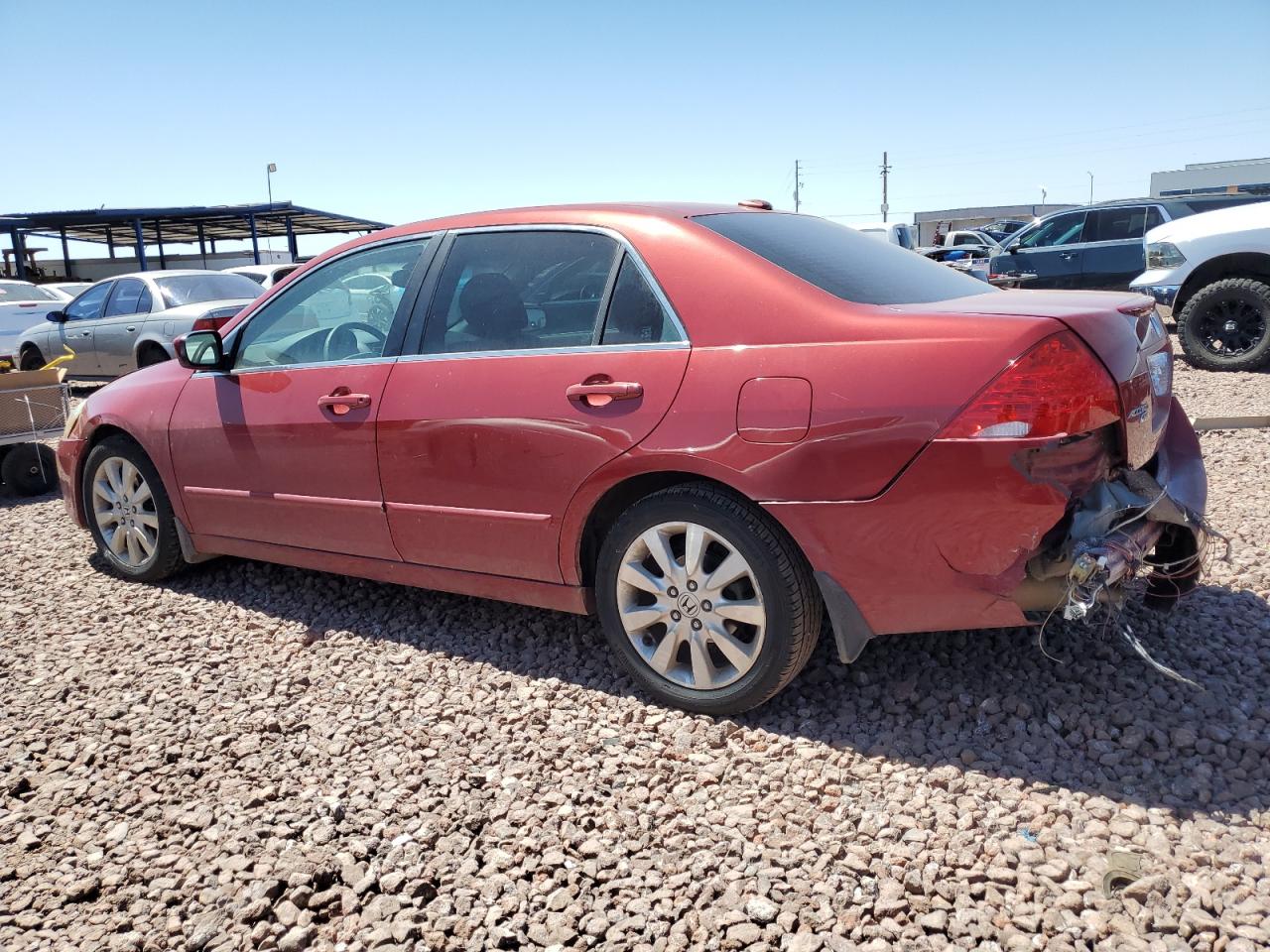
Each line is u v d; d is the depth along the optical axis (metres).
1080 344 2.71
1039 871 2.43
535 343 3.52
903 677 3.43
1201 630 3.66
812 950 2.23
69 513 5.25
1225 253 9.73
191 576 5.02
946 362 2.74
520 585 3.64
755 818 2.73
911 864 2.50
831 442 2.85
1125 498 2.81
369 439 3.85
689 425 3.07
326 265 4.26
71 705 3.63
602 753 3.12
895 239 20.58
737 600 3.13
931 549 2.81
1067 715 3.12
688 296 3.19
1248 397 8.34
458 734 3.28
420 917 2.42
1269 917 2.23
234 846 2.71
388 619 4.30
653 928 2.33
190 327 11.16
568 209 3.63
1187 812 2.63
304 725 3.38
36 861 2.70
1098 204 14.43
